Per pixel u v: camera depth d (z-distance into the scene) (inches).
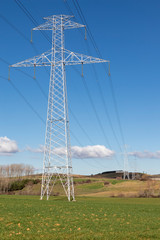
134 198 3218.5
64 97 2352.4
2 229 1016.9
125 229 1113.4
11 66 2231.8
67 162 2321.6
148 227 1179.3
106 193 4151.1
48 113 2340.1
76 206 1861.5
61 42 2411.4
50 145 2336.4
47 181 2377.0
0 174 6063.0
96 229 1093.1
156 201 2810.0
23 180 5216.5
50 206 1802.4
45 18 2421.3
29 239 887.7
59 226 1123.3
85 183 5570.9
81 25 2209.6
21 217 1298.0
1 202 1957.4
